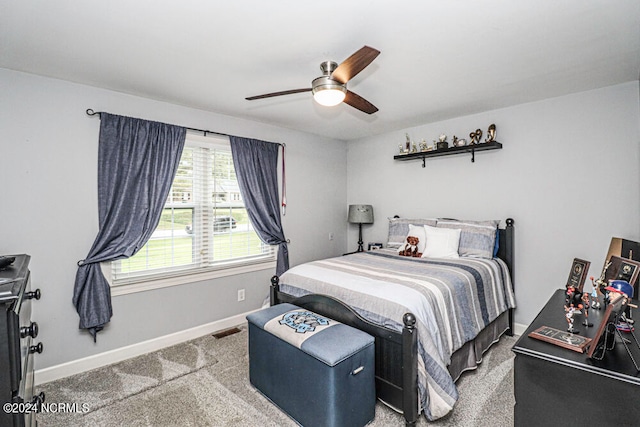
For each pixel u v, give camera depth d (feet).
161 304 9.87
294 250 13.71
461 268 8.73
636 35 6.17
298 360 6.18
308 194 14.29
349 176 16.05
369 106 7.75
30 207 7.75
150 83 8.43
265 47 6.56
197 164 10.77
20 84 7.61
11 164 7.50
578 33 6.10
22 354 3.95
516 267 10.72
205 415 6.61
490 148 10.91
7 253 7.47
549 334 4.50
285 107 10.55
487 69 7.75
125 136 8.99
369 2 5.08
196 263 10.78
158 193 9.56
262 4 5.13
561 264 9.84
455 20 5.61
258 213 12.09
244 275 11.96
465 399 7.05
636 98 8.55
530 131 10.35
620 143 8.80
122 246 8.91
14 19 5.48
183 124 10.30
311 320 6.89
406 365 5.88
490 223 10.64
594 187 9.23
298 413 6.26
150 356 9.25
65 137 8.20
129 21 5.59
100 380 7.95
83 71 7.66
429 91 9.26
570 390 3.75
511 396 7.16
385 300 6.61
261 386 7.27
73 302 8.29
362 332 6.40
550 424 3.88
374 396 6.33
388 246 12.87
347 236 16.16
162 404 6.98
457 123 12.03
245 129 11.96
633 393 3.39
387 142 14.43
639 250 6.17
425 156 12.71
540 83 8.70
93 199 8.62
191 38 6.20
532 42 6.44
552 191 9.97
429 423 6.26
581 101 9.39
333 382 5.52
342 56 6.96
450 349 6.77
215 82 8.41
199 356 9.23
